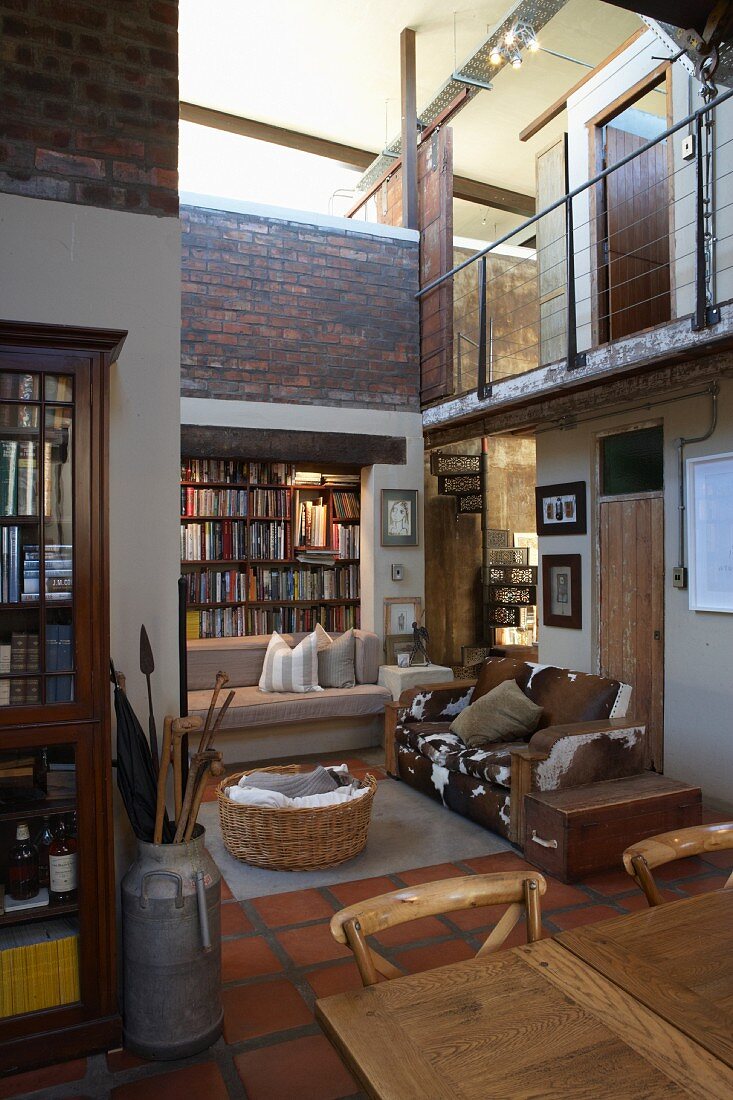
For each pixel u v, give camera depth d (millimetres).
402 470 6207
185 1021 2191
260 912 3111
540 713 4289
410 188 6441
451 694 4984
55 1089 2072
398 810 4348
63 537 2213
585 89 5820
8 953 2172
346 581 6367
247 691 5512
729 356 3934
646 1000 1284
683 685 4730
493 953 1480
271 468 6129
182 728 2316
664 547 4883
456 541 8570
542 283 6551
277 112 8312
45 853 2336
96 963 2236
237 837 3584
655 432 5016
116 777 2492
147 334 2627
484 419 6078
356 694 5492
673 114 4938
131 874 2260
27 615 2189
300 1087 2064
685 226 4582
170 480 2656
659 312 6059
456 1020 1242
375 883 3385
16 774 2254
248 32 6980
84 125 2559
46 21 2525
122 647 2586
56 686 2201
